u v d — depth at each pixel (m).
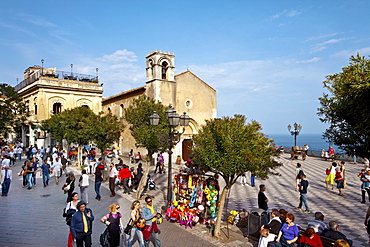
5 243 7.89
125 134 33.31
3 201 12.77
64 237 8.52
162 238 8.77
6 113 30.77
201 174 10.55
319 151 34.09
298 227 7.96
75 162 26.70
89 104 38.88
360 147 7.50
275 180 19.61
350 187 16.80
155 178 20.22
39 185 16.91
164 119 14.69
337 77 8.13
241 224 10.03
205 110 30.56
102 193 15.23
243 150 7.83
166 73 28.03
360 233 9.23
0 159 24.67
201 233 9.27
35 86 35.62
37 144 34.28
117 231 7.16
